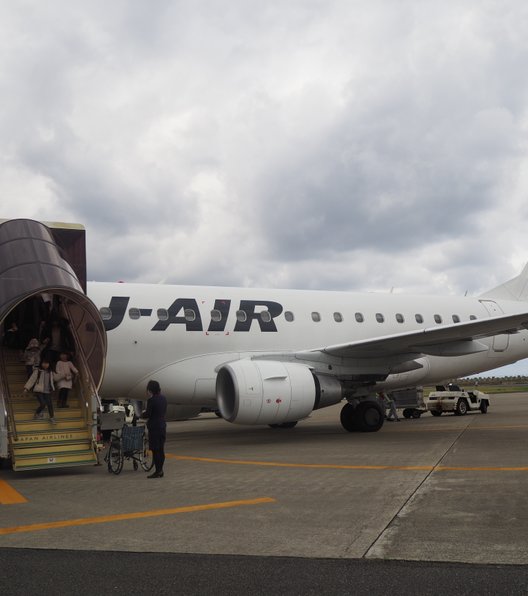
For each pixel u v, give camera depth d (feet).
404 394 83.56
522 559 17.56
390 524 21.91
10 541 20.88
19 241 41.55
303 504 25.79
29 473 37.76
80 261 45.62
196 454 45.39
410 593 15.19
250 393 47.91
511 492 27.09
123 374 52.06
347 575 16.61
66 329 44.11
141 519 23.79
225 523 22.72
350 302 65.26
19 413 39.27
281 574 16.83
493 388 245.65
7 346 45.55
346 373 55.31
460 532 20.56
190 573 17.07
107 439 58.18
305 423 79.36
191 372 53.93
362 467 35.96
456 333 50.88
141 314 52.85
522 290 82.12
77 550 19.58
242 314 57.47
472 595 14.96
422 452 41.96
